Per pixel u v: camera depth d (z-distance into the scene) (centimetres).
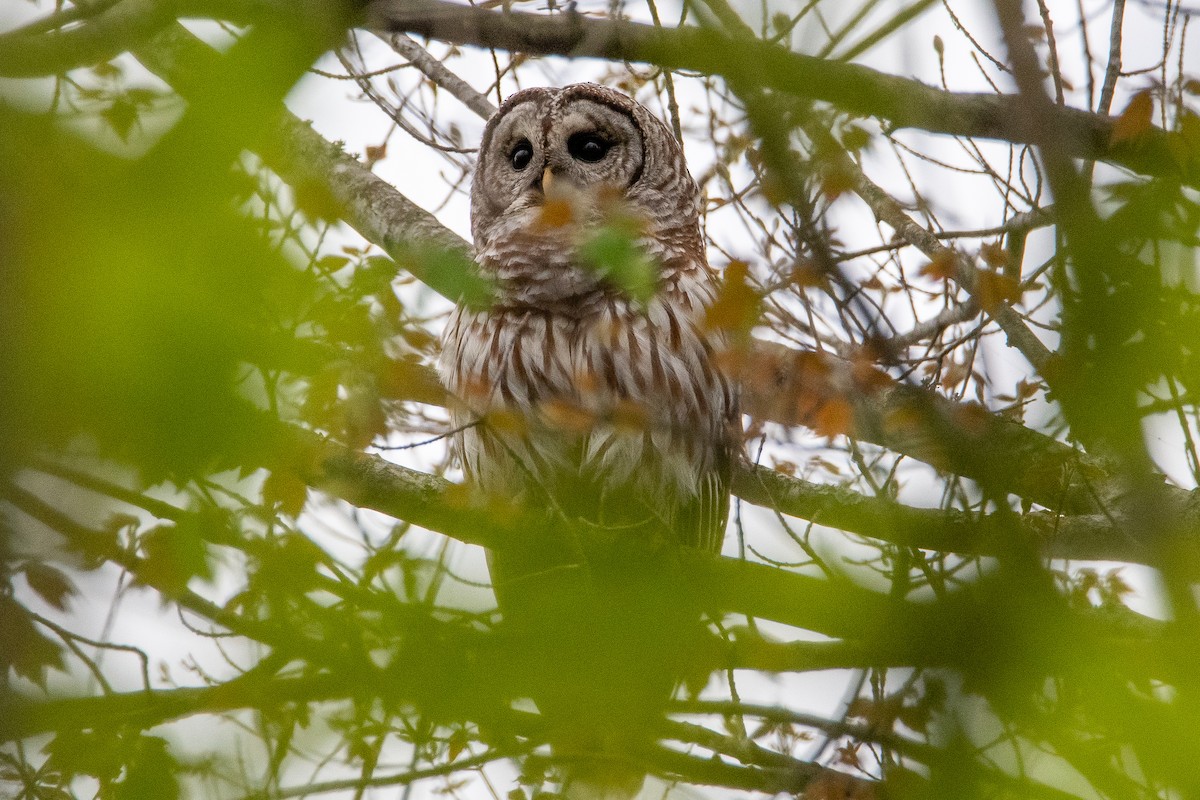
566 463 1120
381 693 543
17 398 318
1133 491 565
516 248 1145
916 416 723
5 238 314
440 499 954
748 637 714
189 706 711
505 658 500
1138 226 565
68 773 723
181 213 340
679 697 716
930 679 602
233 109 361
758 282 783
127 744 689
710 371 1150
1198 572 664
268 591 652
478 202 1383
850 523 962
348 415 715
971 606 510
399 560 646
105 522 638
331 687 605
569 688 491
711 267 1266
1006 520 646
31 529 445
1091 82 935
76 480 396
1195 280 565
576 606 493
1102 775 578
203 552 648
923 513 729
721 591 661
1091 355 564
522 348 1131
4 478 349
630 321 1132
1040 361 829
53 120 338
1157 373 556
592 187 1302
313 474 681
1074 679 502
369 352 689
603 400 1073
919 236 985
